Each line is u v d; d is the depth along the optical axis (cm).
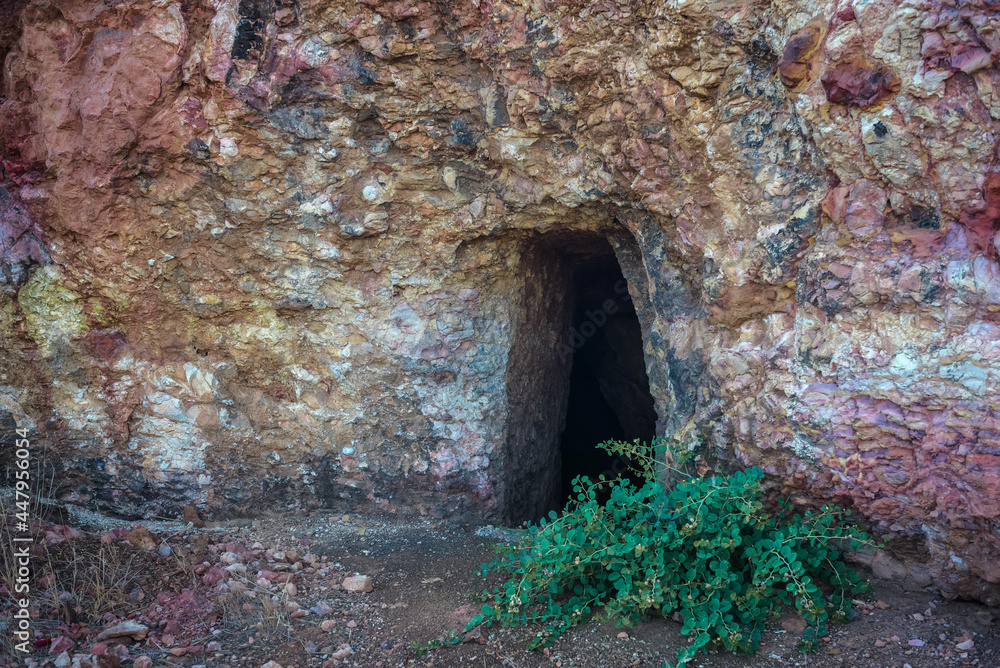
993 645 238
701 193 309
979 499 241
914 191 251
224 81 338
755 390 296
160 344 400
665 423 368
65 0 352
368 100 346
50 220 373
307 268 383
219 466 407
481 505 409
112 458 408
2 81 377
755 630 252
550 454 499
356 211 372
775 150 284
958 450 243
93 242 372
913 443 253
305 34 337
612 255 467
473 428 404
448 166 364
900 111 243
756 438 289
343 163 361
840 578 273
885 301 257
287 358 400
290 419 406
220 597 296
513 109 332
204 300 387
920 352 250
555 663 250
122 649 254
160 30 339
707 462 320
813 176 278
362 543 375
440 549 367
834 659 240
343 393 402
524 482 454
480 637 265
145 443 406
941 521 254
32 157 370
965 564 254
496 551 319
